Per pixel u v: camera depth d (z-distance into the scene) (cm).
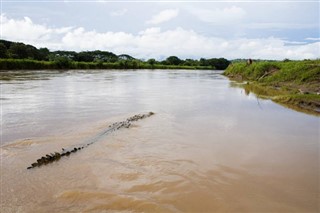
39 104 1756
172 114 1486
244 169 788
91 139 1030
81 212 586
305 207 606
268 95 2316
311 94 1912
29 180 718
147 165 809
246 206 609
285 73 2942
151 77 5125
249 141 1030
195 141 1023
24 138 1036
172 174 754
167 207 603
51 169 780
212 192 663
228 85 3356
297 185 701
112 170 775
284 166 811
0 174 749
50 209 596
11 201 623
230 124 1280
